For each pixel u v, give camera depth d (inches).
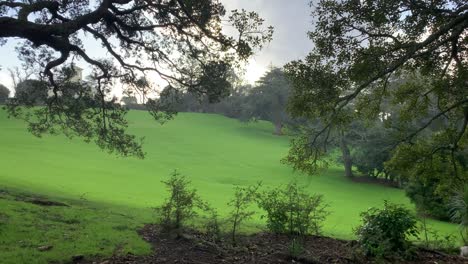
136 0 581.6
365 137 1785.2
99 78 658.8
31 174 1157.1
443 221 867.4
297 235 410.6
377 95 464.4
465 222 447.8
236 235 407.2
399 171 525.7
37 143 1989.4
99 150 1975.9
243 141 3026.6
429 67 410.0
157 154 2170.3
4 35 425.7
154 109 724.7
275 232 419.5
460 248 403.9
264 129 3678.6
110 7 554.9
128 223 429.7
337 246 384.2
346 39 376.5
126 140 757.3
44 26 443.8
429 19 352.2
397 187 1790.1
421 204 872.9
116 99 705.0
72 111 700.0
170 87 669.9
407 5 348.8
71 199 674.2
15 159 1488.7
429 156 502.0
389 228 352.5
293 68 399.2
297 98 411.2
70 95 693.3
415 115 499.2
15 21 425.4
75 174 1285.7
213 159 2220.7
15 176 1055.6
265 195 496.7
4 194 573.0
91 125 743.7
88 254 303.6
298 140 453.7
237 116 4037.9
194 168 1868.8
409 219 357.7
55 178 1139.3
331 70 390.9
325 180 1898.4
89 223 409.7
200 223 466.3
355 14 360.8
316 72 391.9
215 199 1058.1
